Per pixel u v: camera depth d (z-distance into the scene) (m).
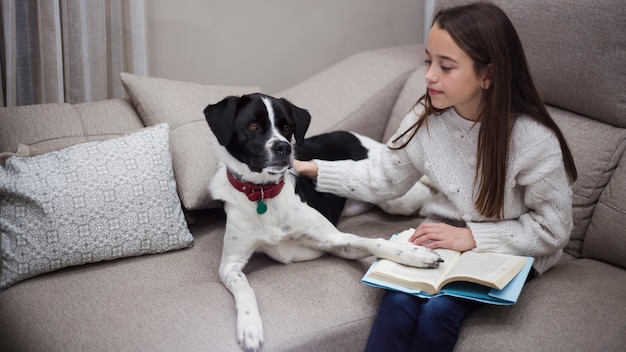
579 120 2.10
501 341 1.56
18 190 1.82
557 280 1.79
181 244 1.98
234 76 3.09
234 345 1.54
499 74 1.62
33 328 1.63
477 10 1.63
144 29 2.61
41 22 2.36
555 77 2.09
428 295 1.61
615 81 1.96
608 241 1.92
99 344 1.54
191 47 2.93
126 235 1.89
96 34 2.51
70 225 1.83
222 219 2.21
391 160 1.95
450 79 1.64
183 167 2.10
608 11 1.91
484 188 1.73
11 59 2.37
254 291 1.74
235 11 2.97
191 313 1.63
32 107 2.16
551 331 1.57
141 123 2.27
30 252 1.81
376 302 1.73
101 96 2.61
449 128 1.82
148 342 1.53
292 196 1.91
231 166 1.84
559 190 1.69
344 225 2.22
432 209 1.96
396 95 2.65
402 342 1.56
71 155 1.92
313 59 3.27
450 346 1.55
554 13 2.04
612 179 1.95
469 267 1.61
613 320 1.61
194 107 2.25
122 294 1.74
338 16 3.24
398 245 1.73
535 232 1.72
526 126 1.69
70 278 1.83
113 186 1.89
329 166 2.03
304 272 1.86
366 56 2.83
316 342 1.61
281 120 1.81
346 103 2.62
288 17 3.11
